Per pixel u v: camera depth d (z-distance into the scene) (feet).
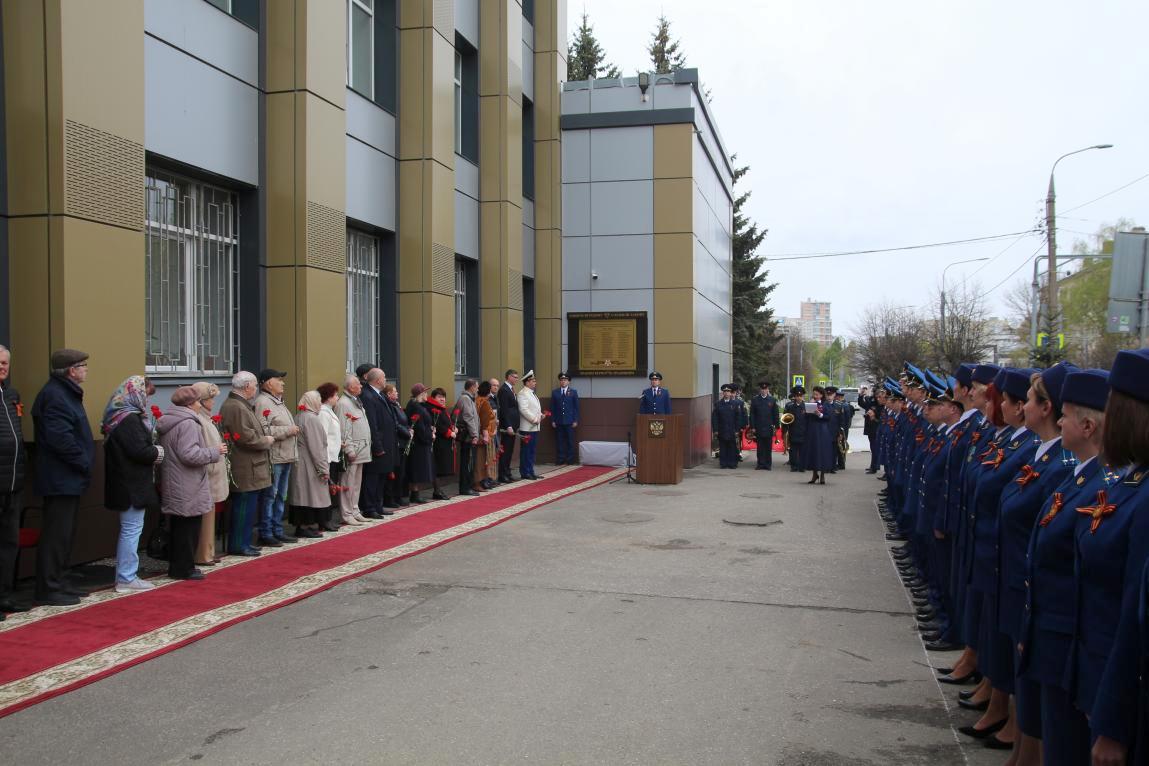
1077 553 10.00
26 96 26.18
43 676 17.93
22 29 26.14
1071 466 12.55
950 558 20.95
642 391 66.95
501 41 60.34
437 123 49.32
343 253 39.96
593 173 68.08
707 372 76.48
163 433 26.14
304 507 33.60
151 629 21.27
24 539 24.00
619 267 67.72
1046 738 11.21
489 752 14.70
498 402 53.06
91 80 26.94
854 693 17.80
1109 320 30.50
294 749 14.74
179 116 32.40
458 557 30.68
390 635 21.36
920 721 16.35
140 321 28.94
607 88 67.92
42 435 22.77
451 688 17.74
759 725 16.05
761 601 25.18
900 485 32.71
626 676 18.62
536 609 23.97
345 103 40.40
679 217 66.80
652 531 36.81
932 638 21.27
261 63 37.37
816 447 56.13
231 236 36.86
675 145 66.80
